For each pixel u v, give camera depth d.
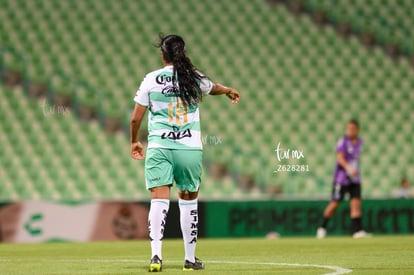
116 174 71.06
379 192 75.88
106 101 76.94
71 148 72.69
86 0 86.31
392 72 86.94
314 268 21.72
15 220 51.31
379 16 91.25
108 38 83.38
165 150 20.47
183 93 20.56
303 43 87.62
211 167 72.81
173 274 19.38
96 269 21.95
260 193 71.81
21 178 69.31
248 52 85.62
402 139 80.94
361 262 24.61
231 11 89.06
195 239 21.30
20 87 76.56
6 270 22.05
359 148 51.22
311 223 56.25
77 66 79.75
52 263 25.62
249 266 22.84
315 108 81.62
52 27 83.06
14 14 83.56
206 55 84.69
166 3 88.19
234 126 77.94
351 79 85.25
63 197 68.56
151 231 20.42
